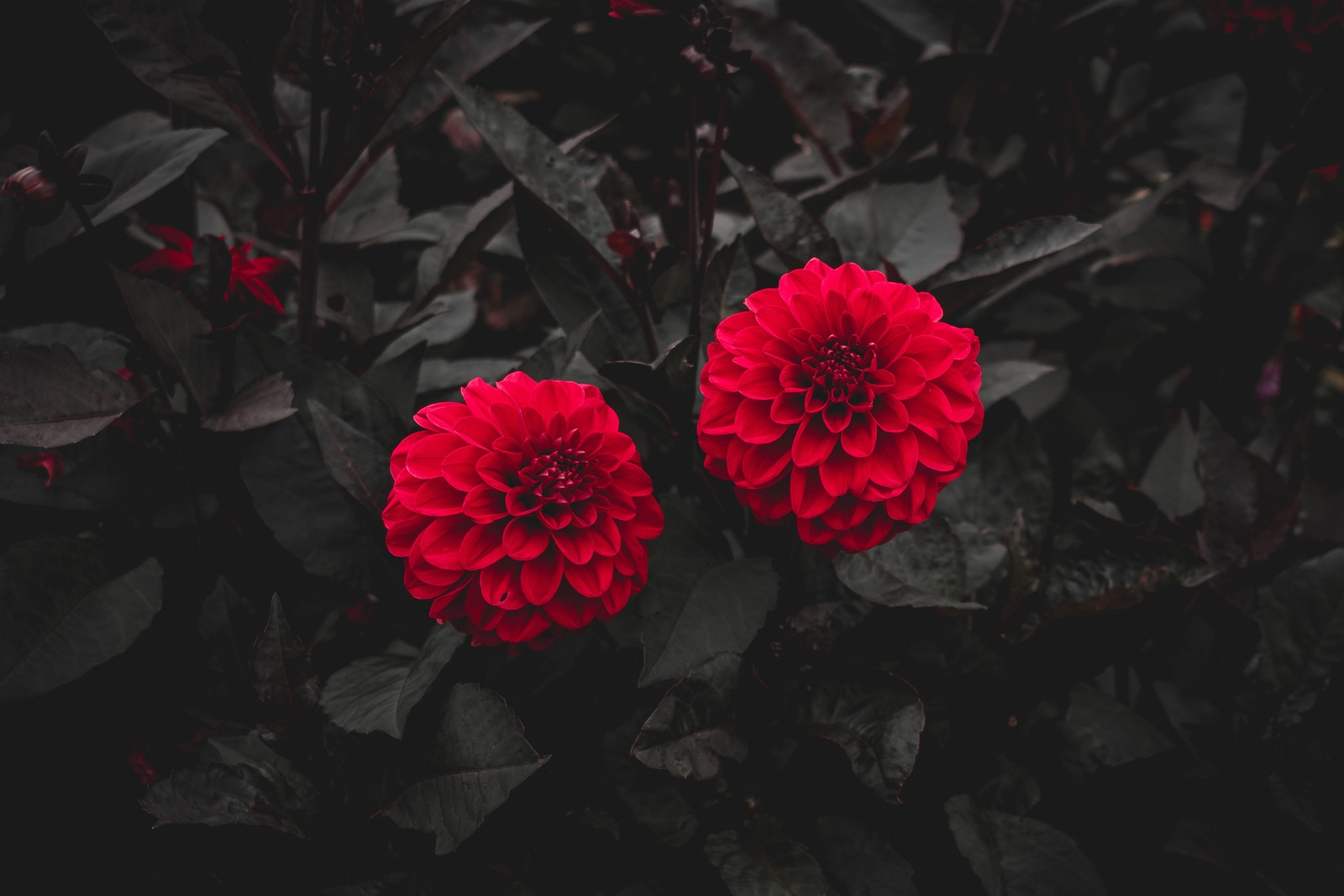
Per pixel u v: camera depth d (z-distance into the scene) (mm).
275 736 589
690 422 623
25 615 595
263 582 671
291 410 592
